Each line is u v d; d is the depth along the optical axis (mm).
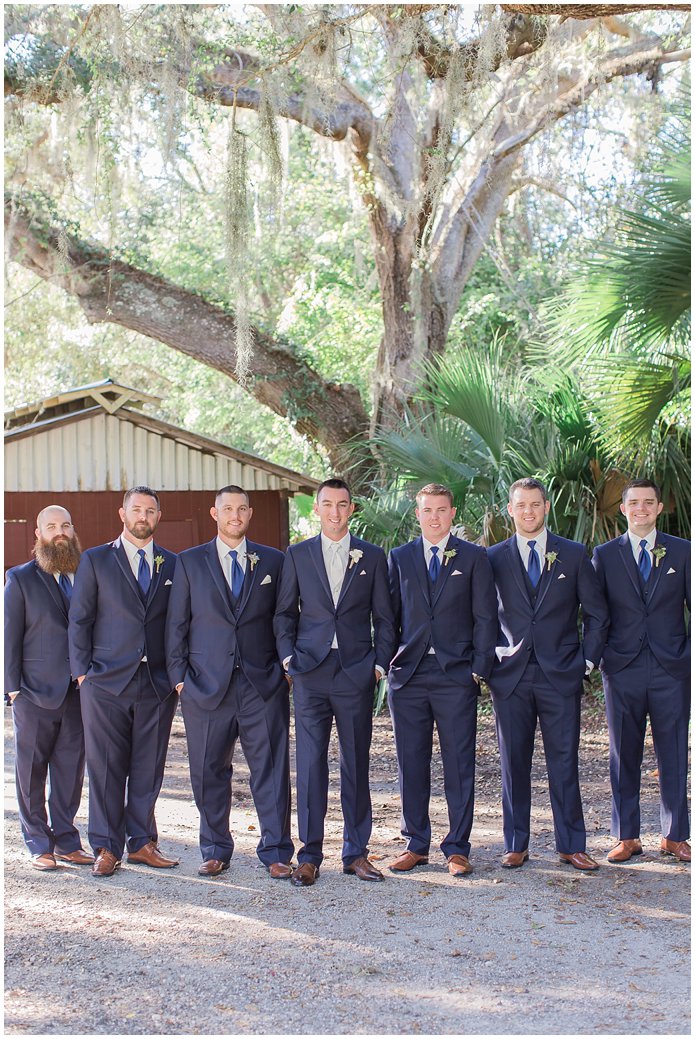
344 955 4074
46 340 16422
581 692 5273
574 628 5309
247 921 4441
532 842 5672
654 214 7105
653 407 7605
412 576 5258
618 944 4172
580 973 3895
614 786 5332
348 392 13570
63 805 5363
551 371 9281
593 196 11789
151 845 5293
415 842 5230
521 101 11273
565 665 5195
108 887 4910
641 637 5281
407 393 12023
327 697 5133
